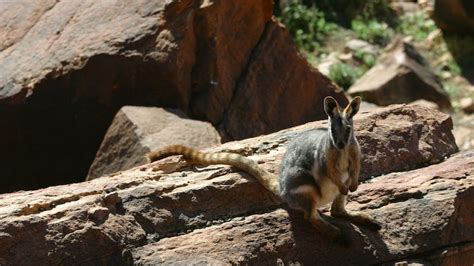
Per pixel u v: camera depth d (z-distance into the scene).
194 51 22.27
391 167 15.30
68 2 23.55
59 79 21.80
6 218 12.21
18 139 22.25
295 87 24.56
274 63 24.27
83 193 13.29
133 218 12.92
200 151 14.91
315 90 25.16
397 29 36.78
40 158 22.41
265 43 24.30
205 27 22.20
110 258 12.41
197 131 19.92
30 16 23.61
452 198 14.03
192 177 14.05
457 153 16.33
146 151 19.11
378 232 13.57
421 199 14.11
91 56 21.59
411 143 15.62
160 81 21.39
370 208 13.96
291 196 13.02
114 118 20.45
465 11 34.78
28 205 12.66
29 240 12.05
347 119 12.41
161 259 12.45
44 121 22.08
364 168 14.98
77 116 21.94
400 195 14.16
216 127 22.22
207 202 13.53
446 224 13.76
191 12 21.94
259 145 15.23
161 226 13.05
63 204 12.96
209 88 22.20
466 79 33.69
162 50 21.38
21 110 21.92
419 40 36.00
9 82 22.08
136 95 21.64
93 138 22.08
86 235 12.32
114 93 21.64
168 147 14.83
